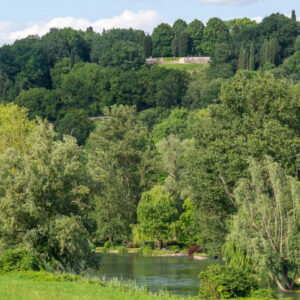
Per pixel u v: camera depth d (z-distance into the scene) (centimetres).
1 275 4812
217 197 7494
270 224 6131
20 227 5966
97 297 3725
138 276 7225
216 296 4556
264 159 6794
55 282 4394
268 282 6122
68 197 6253
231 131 7650
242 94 7931
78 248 5956
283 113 7581
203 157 7544
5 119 10081
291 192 6172
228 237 6288
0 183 5953
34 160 6259
